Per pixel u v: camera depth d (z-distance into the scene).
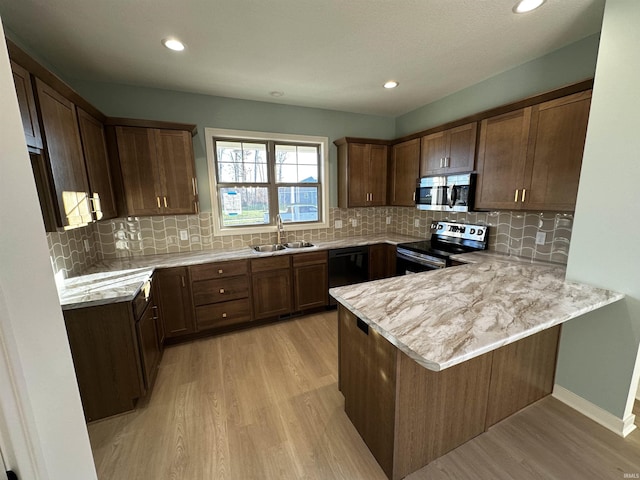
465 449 1.60
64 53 2.11
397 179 3.75
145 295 2.13
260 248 3.35
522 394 1.84
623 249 1.58
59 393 0.62
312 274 3.30
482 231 2.95
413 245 3.27
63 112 1.82
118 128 2.50
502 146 2.44
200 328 2.84
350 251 3.48
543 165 2.14
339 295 1.64
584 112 1.89
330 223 3.93
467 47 2.15
